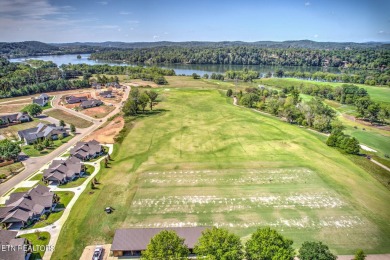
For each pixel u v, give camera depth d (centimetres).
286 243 3650
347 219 5350
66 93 17175
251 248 3584
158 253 3453
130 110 12131
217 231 3709
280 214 5478
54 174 6488
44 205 5425
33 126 10912
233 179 6788
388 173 7256
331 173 7125
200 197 6025
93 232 4900
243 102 14450
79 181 6619
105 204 5709
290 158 7975
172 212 5506
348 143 8456
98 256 4288
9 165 7475
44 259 4294
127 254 4431
